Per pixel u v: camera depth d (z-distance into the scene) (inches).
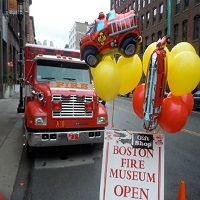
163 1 1331.2
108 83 110.3
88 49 112.0
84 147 269.6
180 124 109.3
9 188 173.0
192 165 224.7
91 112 233.9
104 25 107.0
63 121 223.3
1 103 669.9
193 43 1064.2
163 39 104.3
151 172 116.1
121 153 118.6
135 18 106.0
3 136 308.8
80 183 183.6
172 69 105.3
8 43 955.3
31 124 217.6
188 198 164.2
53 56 280.5
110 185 117.3
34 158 235.8
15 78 1208.8
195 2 1055.6
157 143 117.0
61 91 225.1
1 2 776.3
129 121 466.6
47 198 160.6
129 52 109.6
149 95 105.7
